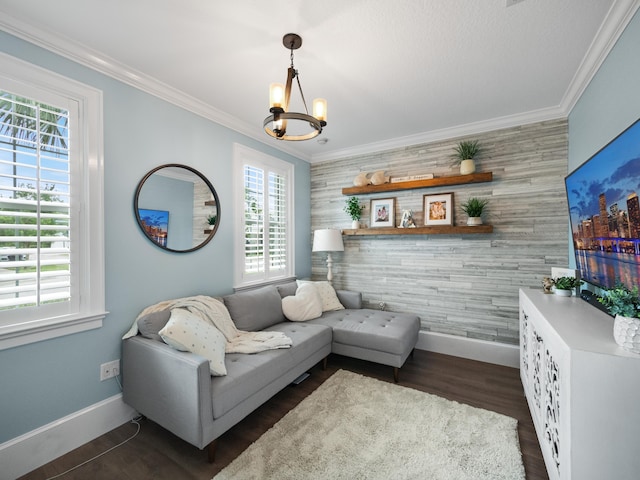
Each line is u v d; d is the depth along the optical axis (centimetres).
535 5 152
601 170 155
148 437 190
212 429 163
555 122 276
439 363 299
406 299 352
